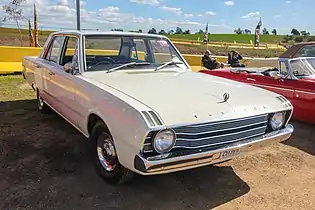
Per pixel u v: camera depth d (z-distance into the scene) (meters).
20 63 10.73
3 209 2.79
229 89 3.49
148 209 2.87
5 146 4.22
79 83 3.64
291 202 3.06
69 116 4.14
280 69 5.72
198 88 3.39
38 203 2.90
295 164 3.96
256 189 3.29
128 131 2.67
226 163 3.91
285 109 3.32
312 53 5.72
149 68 4.25
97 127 3.30
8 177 3.36
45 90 5.05
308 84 5.17
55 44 5.00
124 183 3.26
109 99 2.99
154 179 3.42
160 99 2.91
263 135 3.17
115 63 4.16
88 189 3.17
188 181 3.41
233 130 2.92
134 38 4.45
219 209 2.91
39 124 5.21
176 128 2.61
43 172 3.50
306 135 5.09
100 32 4.26
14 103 6.60
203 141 2.76
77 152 4.07
